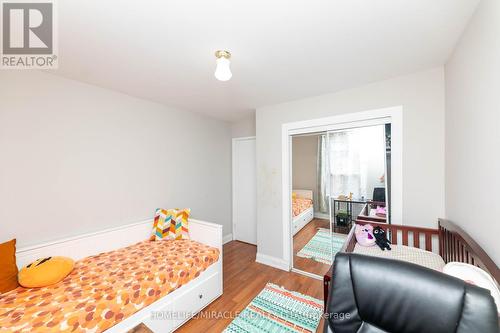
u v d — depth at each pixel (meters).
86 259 1.96
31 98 1.77
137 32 1.34
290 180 2.79
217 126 3.69
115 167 2.32
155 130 2.73
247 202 3.82
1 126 1.63
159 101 2.71
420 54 1.65
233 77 2.02
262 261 2.99
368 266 0.79
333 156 2.53
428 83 1.89
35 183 1.79
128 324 1.43
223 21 1.24
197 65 1.78
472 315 0.60
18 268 1.63
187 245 2.29
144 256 2.02
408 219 1.99
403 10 1.17
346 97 2.32
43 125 1.83
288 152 2.77
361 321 0.79
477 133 1.20
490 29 1.02
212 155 3.58
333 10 1.16
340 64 1.79
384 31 1.36
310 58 1.69
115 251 2.15
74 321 1.22
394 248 1.90
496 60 0.98
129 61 1.70
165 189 2.84
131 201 2.46
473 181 1.26
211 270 2.09
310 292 2.26
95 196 2.15
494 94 1.01
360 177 2.34
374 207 2.25
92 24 1.25
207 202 3.47
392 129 2.06
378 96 2.13
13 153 1.68
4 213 1.64
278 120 2.82
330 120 2.42
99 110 2.20
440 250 1.79
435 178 1.87
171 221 2.56
